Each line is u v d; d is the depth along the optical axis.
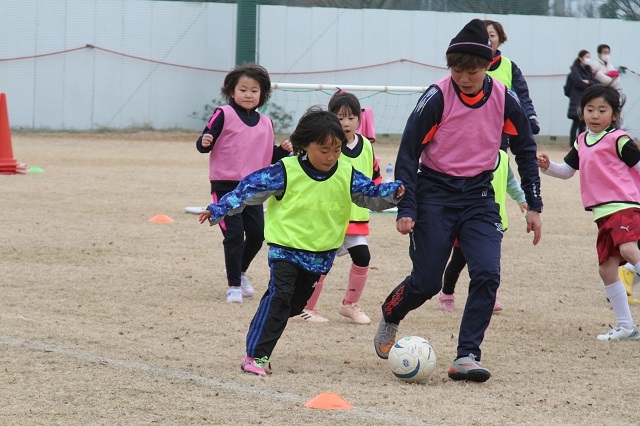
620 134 18.81
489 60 14.98
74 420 12.61
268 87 22.70
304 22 80.00
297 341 18.08
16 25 75.62
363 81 81.19
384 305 16.36
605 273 19.02
